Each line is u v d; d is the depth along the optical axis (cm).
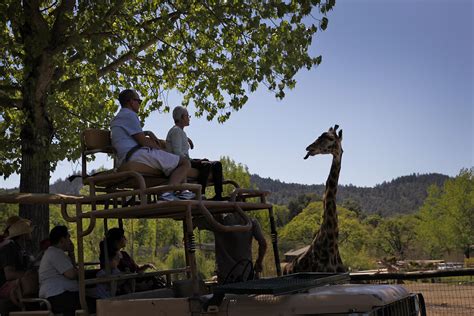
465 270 927
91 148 568
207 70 1317
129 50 1258
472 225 7200
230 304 423
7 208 2833
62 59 1107
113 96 1419
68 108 1412
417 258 8469
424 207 7756
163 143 659
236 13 1099
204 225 629
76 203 509
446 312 1198
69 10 1108
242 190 547
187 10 1150
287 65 1108
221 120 1374
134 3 1278
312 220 7650
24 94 1142
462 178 7294
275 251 579
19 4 1083
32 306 615
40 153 1107
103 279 531
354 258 5603
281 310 409
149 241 4762
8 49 1128
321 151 1005
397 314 452
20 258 704
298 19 1086
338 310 402
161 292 560
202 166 635
